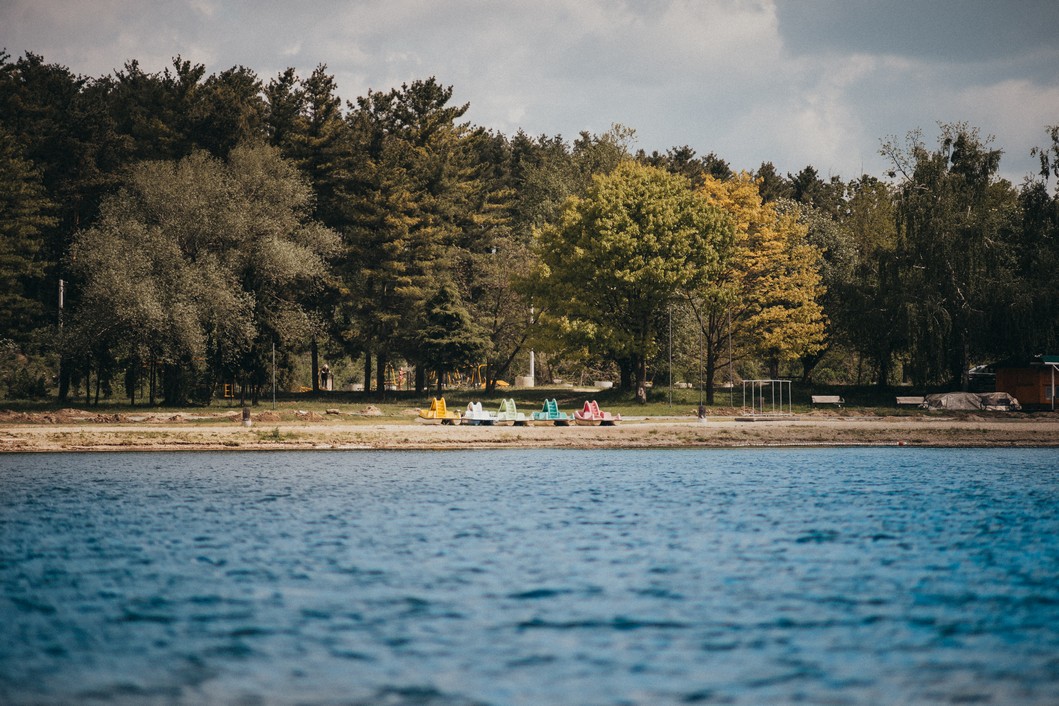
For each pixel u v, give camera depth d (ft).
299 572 76.13
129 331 240.73
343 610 64.75
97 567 78.07
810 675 52.13
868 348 280.10
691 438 198.49
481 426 211.82
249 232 262.26
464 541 89.45
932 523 100.37
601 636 58.90
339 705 47.78
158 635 59.16
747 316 295.48
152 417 218.18
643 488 129.59
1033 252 267.18
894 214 279.69
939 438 201.77
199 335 238.68
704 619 62.59
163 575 75.15
